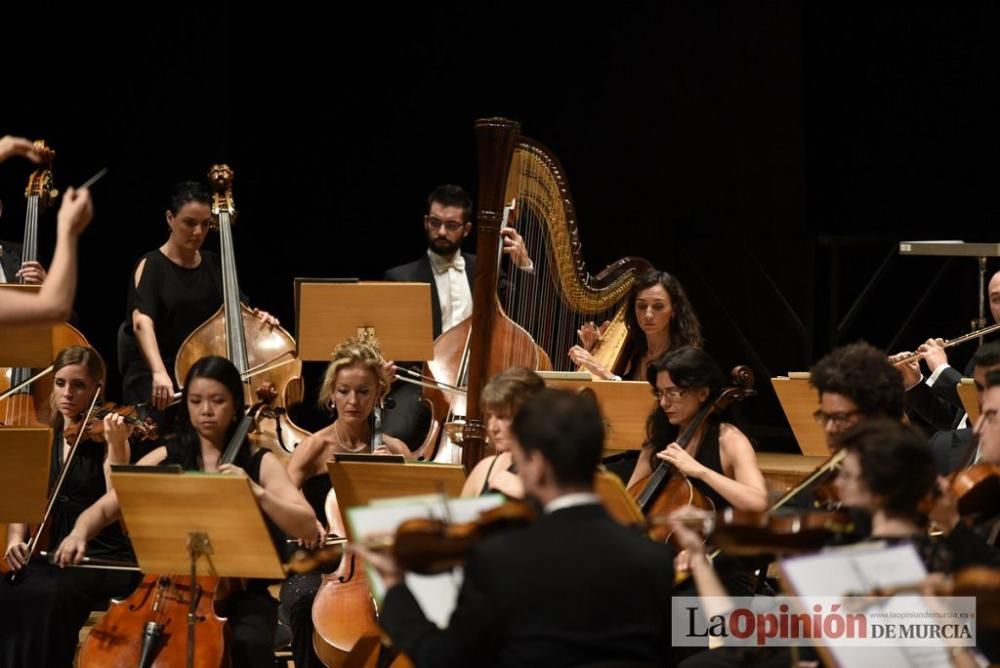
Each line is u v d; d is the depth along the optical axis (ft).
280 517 43.86
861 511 32.73
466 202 68.74
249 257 90.99
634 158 92.99
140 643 43.47
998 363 44.78
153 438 49.62
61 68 80.43
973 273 88.79
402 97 93.56
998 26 87.51
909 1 90.22
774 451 87.81
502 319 60.49
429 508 32.53
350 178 93.09
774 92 90.33
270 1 89.71
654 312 57.11
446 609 32.83
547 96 93.71
